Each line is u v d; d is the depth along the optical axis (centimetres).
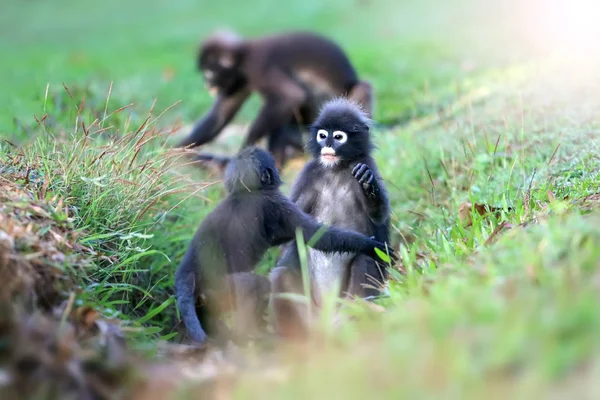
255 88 2456
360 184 1395
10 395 802
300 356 877
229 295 1284
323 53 2491
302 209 1510
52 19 5984
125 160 1460
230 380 868
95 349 897
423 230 1519
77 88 2322
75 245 1151
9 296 928
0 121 2350
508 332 739
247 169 1334
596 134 1589
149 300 1441
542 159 1566
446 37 3984
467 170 1638
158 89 3222
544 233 978
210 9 5806
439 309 833
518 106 1930
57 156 1395
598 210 1080
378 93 2773
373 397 734
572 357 702
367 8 5219
